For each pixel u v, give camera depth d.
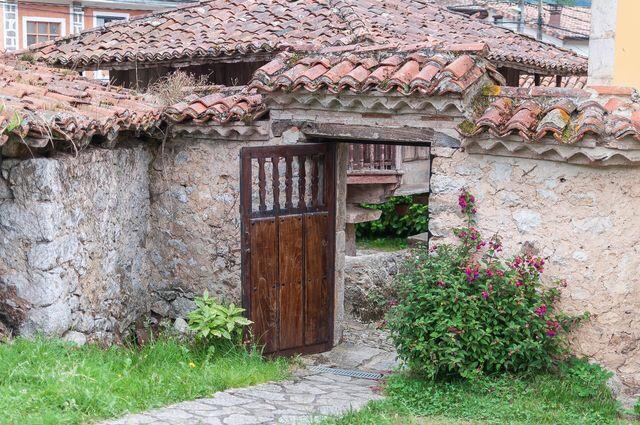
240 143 8.65
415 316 6.80
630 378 6.59
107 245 8.03
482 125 6.79
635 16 6.94
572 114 6.61
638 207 6.49
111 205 8.11
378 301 10.63
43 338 6.66
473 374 6.59
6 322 6.92
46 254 6.76
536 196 6.84
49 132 6.51
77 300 7.32
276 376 7.42
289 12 11.32
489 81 7.35
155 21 12.02
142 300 9.18
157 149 9.20
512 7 21.78
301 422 5.79
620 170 6.46
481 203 7.13
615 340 6.59
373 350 8.95
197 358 7.59
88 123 7.04
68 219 7.09
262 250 8.00
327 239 8.55
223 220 8.88
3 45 20.97
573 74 13.00
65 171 7.01
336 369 8.11
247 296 7.92
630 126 6.19
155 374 6.45
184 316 9.24
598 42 6.88
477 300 6.69
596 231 6.59
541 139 6.57
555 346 6.68
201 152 8.92
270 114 8.39
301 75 7.82
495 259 7.01
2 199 6.84
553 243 6.78
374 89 7.40
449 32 12.14
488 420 5.99
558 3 22.81
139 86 11.77
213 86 9.23
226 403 6.22
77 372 5.83
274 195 8.07
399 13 12.28
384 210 18.05
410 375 7.05
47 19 21.45
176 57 10.62
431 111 7.28
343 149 8.74
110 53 11.15
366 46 8.11
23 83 7.91
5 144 6.72
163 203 9.24
